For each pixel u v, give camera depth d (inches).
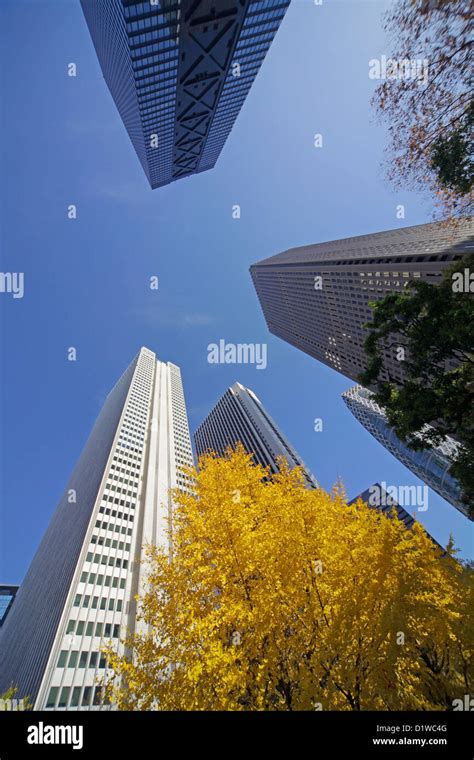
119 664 322.3
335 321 3784.5
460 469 427.8
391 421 501.0
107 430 3508.9
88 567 1784.0
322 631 307.9
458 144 409.1
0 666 1939.0
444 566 445.4
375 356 548.7
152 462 2918.3
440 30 375.9
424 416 453.7
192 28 1968.5
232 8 1895.9
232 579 347.6
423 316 478.6
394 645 294.0
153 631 349.1
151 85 2284.7
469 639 368.2
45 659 1382.9
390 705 302.5
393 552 353.1
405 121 456.8
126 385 4227.4
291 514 365.7
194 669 267.7
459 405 434.3
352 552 373.7
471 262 456.4
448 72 390.3
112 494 2363.4
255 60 2500.0
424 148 450.3
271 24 2213.3
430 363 486.3
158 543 2144.4
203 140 3115.2
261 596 312.8
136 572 1875.0
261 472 491.2
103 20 2288.4
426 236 2709.2
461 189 439.5
